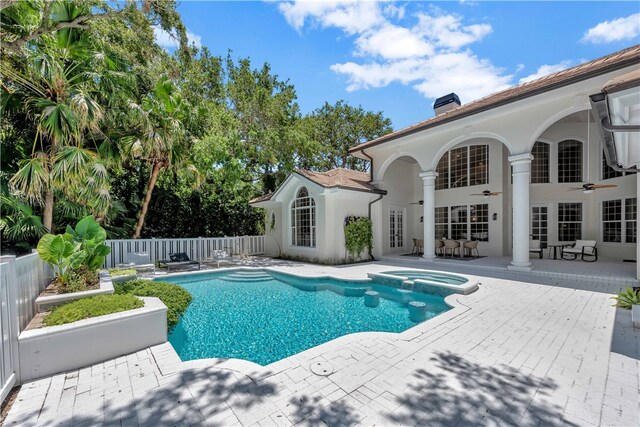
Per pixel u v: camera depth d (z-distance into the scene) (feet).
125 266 37.04
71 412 10.25
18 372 12.05
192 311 26.00
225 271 41.70
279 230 57.57
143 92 39.19
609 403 10.49
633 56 24.04
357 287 33.19
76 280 19.27
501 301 23.53
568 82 27.94
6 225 26.89
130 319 15.03
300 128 65.67
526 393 11.15
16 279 13.38
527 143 34.01
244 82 62.28
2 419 9.86
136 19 31.96
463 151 56.13
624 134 18.43
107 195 31.60
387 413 10.07
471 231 54.70
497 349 14.98
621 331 17.17
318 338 20.36
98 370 13.17
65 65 27.78
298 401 10.78
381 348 15.20
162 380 12.30
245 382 12.09
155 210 52.65
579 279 30.99
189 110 44.09
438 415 9.95
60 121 24.53
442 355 14.37
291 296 30.81
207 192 60.03
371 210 51.62
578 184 48.16
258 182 72.64
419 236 61.67
